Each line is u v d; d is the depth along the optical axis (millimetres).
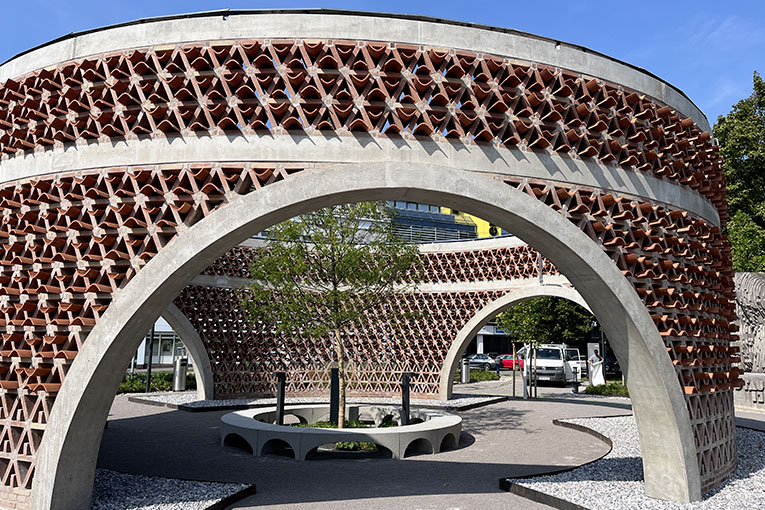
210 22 6789
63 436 6098
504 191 6746
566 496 7242
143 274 6266
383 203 13977
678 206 8477
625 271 7406
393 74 6754
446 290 19625
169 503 6750
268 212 6227
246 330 19047
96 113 7008
